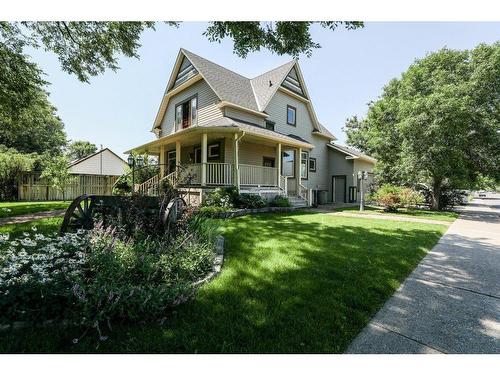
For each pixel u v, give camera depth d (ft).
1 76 29.84
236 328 7.14
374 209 45.83
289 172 53.31
